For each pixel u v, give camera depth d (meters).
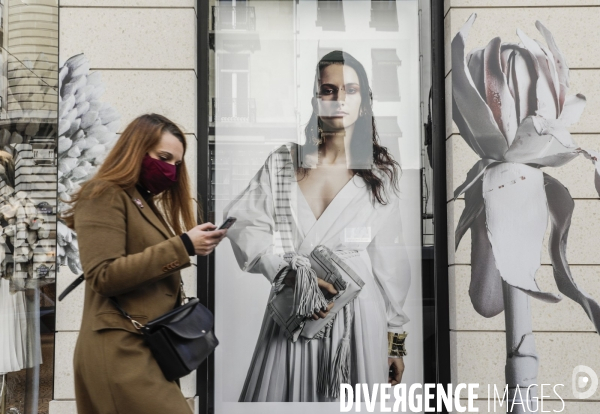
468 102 4.42
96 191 2.58
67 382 4.23
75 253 4.30
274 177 4.52
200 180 4.47
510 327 4.32
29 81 4.40
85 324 2.60
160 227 2.72
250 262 4.47
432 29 4.58
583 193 4.39
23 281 4.29
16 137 4.38
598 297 4.34
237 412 4.41
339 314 4.47
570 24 4.46
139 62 4.38
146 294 2.61
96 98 4.38
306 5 4.58
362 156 4.55
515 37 4.45
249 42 4.55
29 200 4.34
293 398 4.43
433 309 4.47
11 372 4.25
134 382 2.47
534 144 4.40
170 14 4.39
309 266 4.48
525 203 4.37
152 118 2.76
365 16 4.59
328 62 4.57
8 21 4.43
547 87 4.43
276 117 4.54
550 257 4.35
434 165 4.52
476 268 4.34
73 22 4.39
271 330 4.45
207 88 4.50
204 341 2.63
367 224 4.52
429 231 4.50
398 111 4.57
